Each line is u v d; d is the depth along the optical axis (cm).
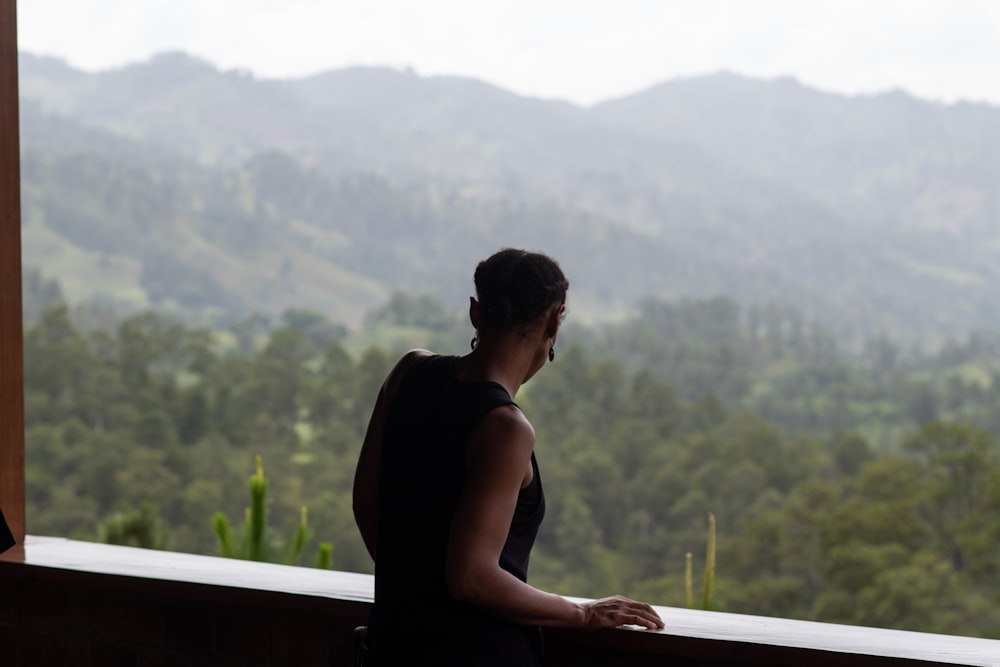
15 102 229
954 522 4484
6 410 225
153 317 7844
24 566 200
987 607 3978
